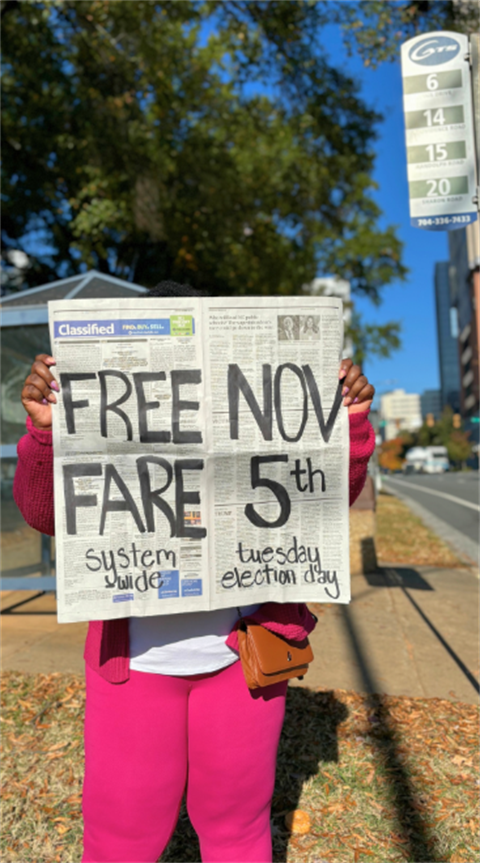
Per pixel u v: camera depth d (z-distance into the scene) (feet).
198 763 5.15
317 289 59.11
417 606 17.74
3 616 16.48
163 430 4.99
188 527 5.01
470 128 10.49
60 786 8.66
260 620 5.16
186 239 44.98
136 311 4.96
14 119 40.01
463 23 24.14
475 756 9.52
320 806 8.34
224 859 5.23
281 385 5.15
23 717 10.46
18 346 16.81
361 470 5.37
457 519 45.55
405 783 8.82
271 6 34.42
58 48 38.86
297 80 38.93
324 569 5.22
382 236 55.36
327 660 13.28
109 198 40.11
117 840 5.02
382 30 26.12
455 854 7.47
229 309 5.07
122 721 4.96
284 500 5.17
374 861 7.36
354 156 43.65
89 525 4.89
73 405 4.88
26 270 47.73
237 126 45.39
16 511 17.01
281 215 49.29
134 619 5.08
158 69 40.65
